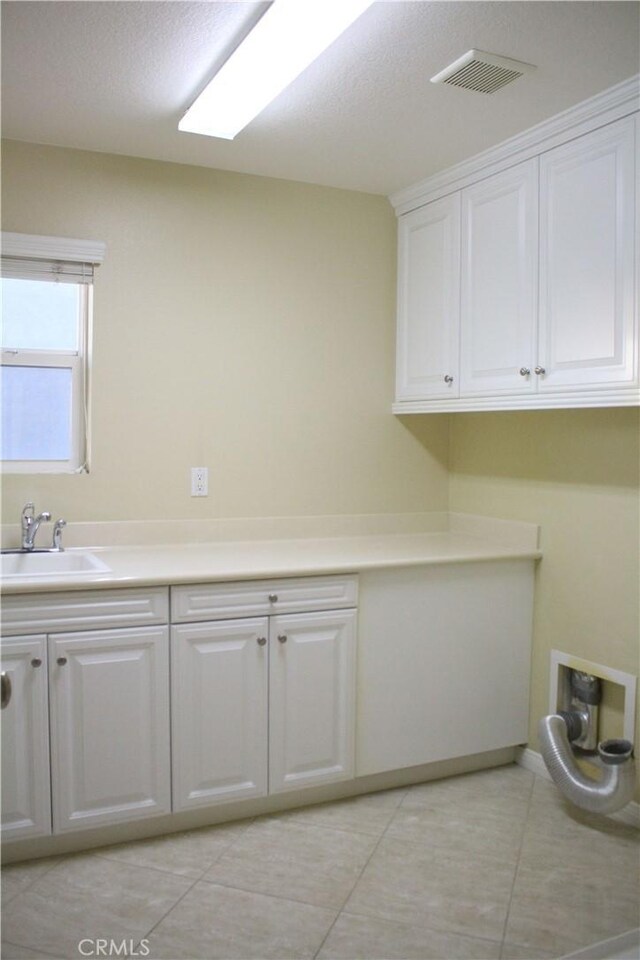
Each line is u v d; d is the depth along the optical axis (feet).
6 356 9.62
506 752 10.66
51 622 7.93
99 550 9.87
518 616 10.39
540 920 7.22
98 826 8.21
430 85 7.88
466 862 8.17
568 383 8.63
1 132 9.12
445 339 10.57
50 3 6.49
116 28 6.88
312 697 9.12
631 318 7.87
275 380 10.86
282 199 10.77
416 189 10.92
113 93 8.13
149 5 6.53
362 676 9.43
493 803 9.50
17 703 7.84
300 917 7.22
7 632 7.79
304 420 11.09
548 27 6.82
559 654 10.06
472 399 10.09
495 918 7.25
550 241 8.84
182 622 8.47
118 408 9.96
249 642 8.78
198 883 7.72
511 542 10.84
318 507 11.24
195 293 10.30
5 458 9.72
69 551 9.69
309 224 10.97
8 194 9.30
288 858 8.20
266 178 10.66
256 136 9.23
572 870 8.05
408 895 7.59
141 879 7.77
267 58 7.12
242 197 10.52
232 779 8.79
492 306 9.71
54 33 6.96
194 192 10.24
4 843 7.93
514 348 9.37
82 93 8.13
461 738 10.09
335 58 7.36
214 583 8.57
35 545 9.63
